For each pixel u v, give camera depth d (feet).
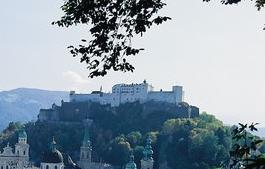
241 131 196.03
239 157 187.83
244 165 174.09
